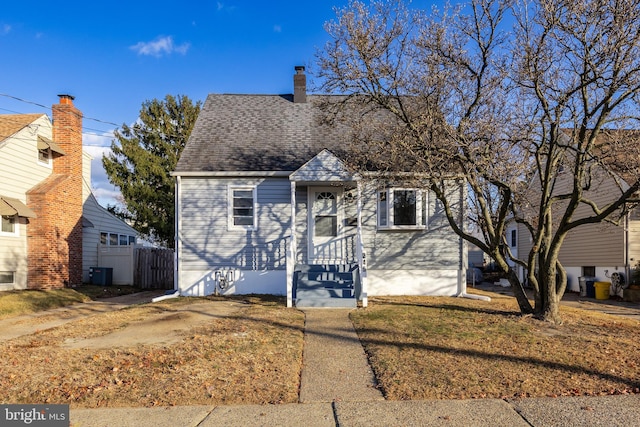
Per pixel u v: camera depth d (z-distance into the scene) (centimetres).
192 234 1435
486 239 1101
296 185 1445
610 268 1695
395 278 1435
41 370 633
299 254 1437
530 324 891
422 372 610
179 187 1438
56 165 1706
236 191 1459
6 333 935
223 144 1531
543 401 509
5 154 1477
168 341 791
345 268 1311
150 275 1930
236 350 723
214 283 1430
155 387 566
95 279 1852
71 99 1761
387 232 1447
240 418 479
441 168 993
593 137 834
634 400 509
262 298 1323
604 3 765
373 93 1043
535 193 1475
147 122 2942
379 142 1069
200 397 538
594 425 449
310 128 1616
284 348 737
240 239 1440
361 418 475
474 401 514
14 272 1499
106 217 2078
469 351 698
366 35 985
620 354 679
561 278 948
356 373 622
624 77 768
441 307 1132
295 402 523
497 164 917
